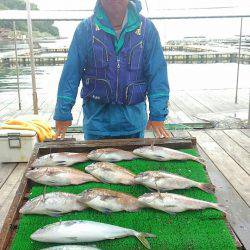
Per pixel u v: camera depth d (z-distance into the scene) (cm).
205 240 177
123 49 265
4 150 440
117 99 278
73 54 272
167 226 189
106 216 198
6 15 629
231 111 738
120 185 232
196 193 224
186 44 3173
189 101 851
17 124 469
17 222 195
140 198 204
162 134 295
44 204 200
